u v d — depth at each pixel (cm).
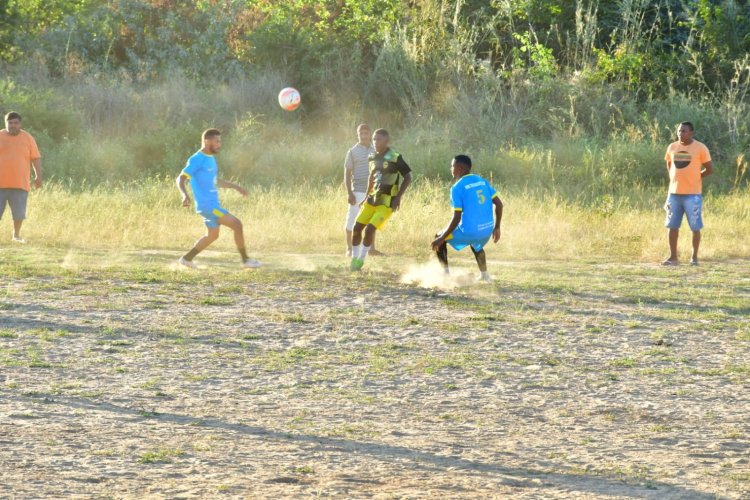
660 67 4225
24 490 646
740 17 4275
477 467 724
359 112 4022
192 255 1733
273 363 1060
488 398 938
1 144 2002
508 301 1473
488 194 1631
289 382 982
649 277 1770
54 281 1557
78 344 1127
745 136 3700
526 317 1350
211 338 1177
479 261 1645
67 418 833
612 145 3506
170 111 3762
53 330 1198
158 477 683
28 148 2025
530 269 1847
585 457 756
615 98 3997
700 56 4216
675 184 1947
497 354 1123
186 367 1034
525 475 708
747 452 776
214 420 840
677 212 1950
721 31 4231
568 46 4231
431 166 3306
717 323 1330
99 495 641
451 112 3875
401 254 2014
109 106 3747
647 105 3978
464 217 1617
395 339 1198
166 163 3325
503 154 3431
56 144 3450
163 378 986
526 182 3105
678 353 1146
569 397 946
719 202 2795
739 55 4169
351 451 759
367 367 1050
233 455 741
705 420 870
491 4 4447
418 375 1022
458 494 658
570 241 2186
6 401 881
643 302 1490
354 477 692
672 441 804
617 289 1611
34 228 2134
